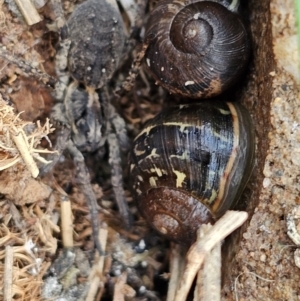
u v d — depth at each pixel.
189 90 0.21
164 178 0.21
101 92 0.23
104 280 0.22
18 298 0.20
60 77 0.22
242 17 0.22
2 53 0.21
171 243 0.22
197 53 0.21
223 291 0.21
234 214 0.20
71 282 0.21
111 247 0.22
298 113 0.20
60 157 0.22
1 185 0.21
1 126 0.19
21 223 0.21
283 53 0.20
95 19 0.22
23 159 0.20
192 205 0.21
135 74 0.22
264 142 0.20
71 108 0.22
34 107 0.22
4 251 0.20
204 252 0.20
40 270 0.21
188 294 0.21
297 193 0.20
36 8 0.22
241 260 0.20
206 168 0.20
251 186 0.21
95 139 0.22
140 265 0.22
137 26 0.23
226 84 0.21
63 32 0.22
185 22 0.21
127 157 0.22
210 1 0.21
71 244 0.22
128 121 0.24
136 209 0.23
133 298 0.22
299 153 0.20
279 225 0.20
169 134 0.21
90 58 0.22
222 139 0.21
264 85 0.21
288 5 0.20
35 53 0.22
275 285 0.20
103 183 0.23
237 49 0.21
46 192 0.21
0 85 0.21
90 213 0.22
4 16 0.21
